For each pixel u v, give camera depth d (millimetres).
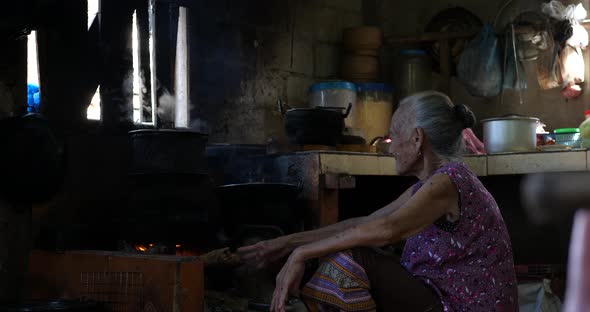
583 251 370
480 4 6055
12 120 3041
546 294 4020
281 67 5223
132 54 4117
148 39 4199
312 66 5500
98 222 3887
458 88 6062
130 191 3598
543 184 409
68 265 2893
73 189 3799
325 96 5160
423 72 5863
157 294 2488
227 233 3689
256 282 3391
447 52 5887
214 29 4715
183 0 4469
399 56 5906
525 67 5871
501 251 2018
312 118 4129
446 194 1982
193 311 2463
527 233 4758
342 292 1973
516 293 2061
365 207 5258
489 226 2010
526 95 5879
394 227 1976
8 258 3166
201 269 2494
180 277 2426
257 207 3617
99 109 4000
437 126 2076
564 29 5496
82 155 3855
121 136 4035
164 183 3477
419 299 2000
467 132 4848
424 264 2062
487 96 5605
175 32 4363
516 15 5824
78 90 3875
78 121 3869
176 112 4500
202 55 4633
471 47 5574
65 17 3811
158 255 2639
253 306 3205
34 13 3262
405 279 2016
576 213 386
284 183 3904
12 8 3137
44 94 3738
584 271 367
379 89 5488
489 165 4562
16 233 3217
